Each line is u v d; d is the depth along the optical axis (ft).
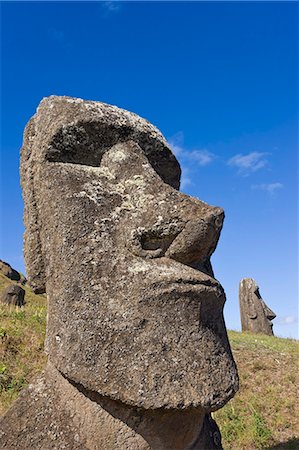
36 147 11.25
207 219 9.82
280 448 22.84
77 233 9.96
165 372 8.99
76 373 9.20
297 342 41.73
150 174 10.74
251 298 57.47
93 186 10.43
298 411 25.99
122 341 9.14
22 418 10.17
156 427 9.49
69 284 9.75
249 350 33.91
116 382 8.95
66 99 11.31
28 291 68.03
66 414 9.87
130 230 9.93
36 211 11.25
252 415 25.44
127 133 11.35
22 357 26.68
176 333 9.25
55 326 9.83
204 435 11.04
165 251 9.98
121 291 9.50
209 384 9.29
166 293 9.30
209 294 9.64
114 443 9.39
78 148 10.91
